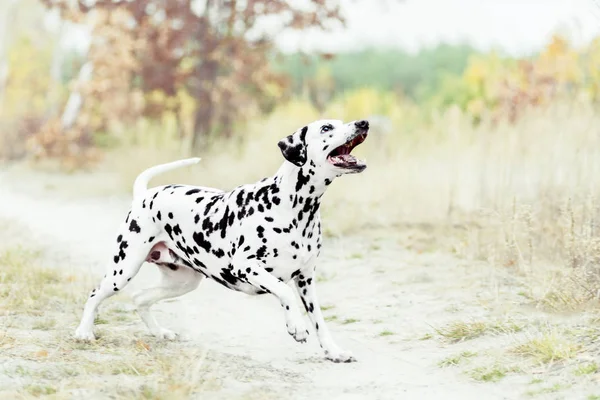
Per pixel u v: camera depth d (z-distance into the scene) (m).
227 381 6.12
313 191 6.57
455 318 7.89
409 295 8.87
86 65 23.38
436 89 42.84
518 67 17.50
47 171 22.20
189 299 9.10
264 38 20.41
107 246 12.04
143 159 18.05
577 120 11.50
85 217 14.69
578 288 7.77
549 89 15.62
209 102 20.19
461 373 6.37
